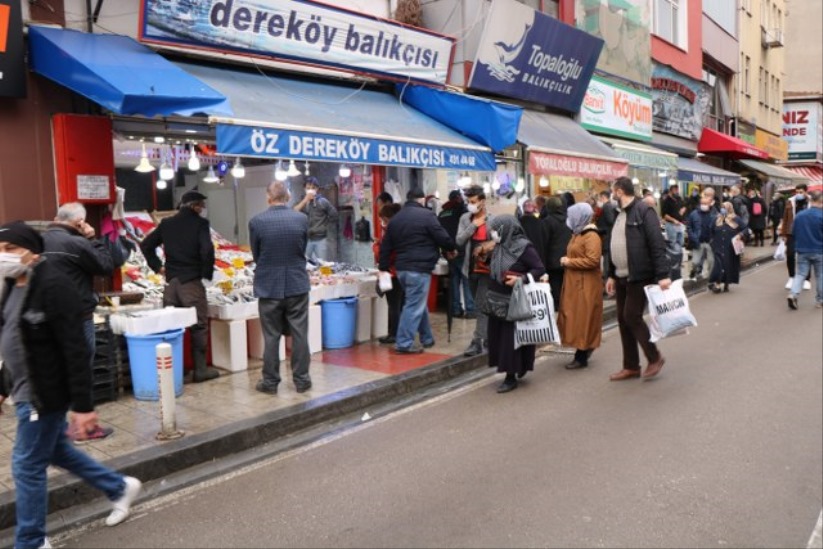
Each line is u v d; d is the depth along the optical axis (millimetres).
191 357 7398
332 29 9055
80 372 3646
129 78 6168
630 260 7055
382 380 7059
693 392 6793
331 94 9484
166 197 11070
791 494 4469
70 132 6605
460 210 10172
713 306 12188
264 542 4004
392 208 8703
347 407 6477
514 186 12977
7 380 3775
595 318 7699
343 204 12156
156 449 5145
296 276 6605
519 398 6785
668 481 4684
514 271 6812
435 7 12047
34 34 6469
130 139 7547
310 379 6938
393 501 4492
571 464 5020
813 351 8438
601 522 4117
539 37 12906
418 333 8727
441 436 5738
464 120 10266
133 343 6375
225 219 12117
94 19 7090
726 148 24078
